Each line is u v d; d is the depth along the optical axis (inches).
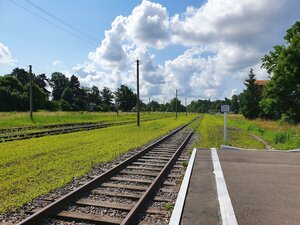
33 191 308.5
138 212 249.8
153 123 1679.4
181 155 560.4
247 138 957.8
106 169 426.3
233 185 304.3
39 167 424.2
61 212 247.1
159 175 358.3
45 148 595.5
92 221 232.1
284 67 1662.2
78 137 822.5
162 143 749.9
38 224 227.1
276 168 390.6
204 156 489.1
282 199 258.7
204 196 268.8
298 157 479.8
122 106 5556.1
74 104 4771.2
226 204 245.3
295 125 1413.6
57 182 345.1
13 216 244.5
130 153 573.9
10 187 320.5
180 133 1078.4
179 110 6963.6
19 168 414.6
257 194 273.0
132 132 1035.3
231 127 1557.6
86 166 436.8
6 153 526.0
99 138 808.9
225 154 510.3
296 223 207.5
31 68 1462.8
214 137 943.7
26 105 3275.1
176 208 236.1
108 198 292.2
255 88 2596.0
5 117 1475.1
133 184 348.5
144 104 6515.8
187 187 295.6
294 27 1733.5
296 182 316.5
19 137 773.3
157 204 277.7
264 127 1304.1
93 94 6023.6
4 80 3469.5
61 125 1302.9
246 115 2598.4
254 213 225.5
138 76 1456.7
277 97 1686.8
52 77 5910.4
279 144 757.9
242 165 411.8
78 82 5910.4
